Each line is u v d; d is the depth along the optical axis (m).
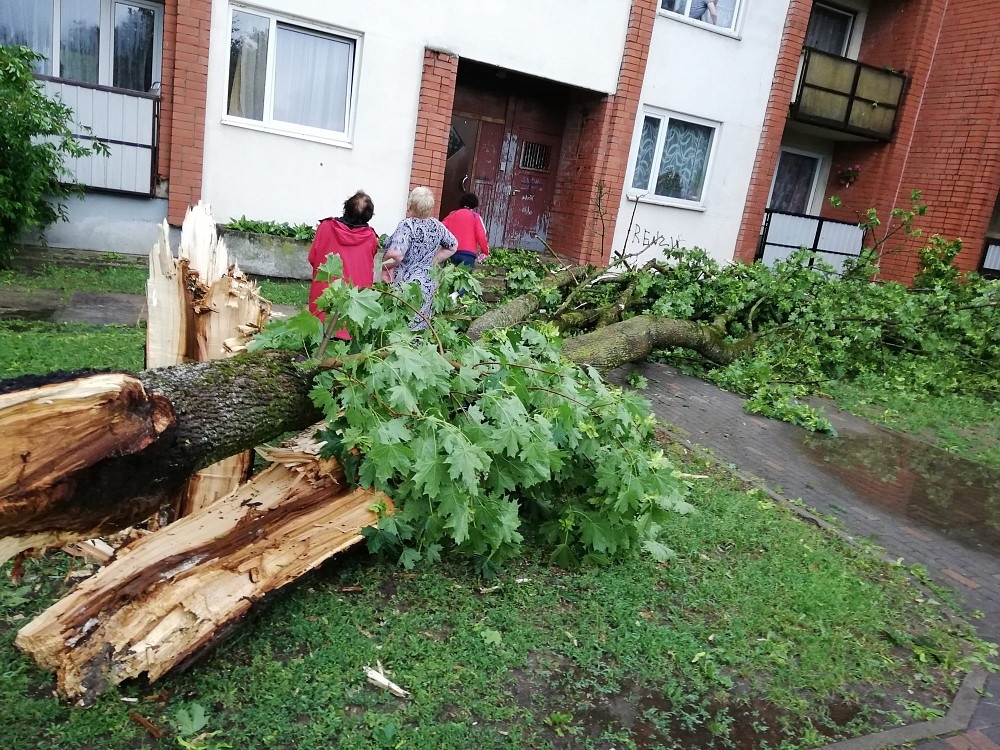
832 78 13.46
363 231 5.09
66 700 2.29
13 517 1.93
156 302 3.35
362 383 2.87
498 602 3.12
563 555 3.42
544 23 10.34
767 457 5.61
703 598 3.35
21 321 5.90
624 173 11.70
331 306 3.06
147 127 8.71
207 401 2.45
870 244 15.12
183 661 2.42
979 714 2.89
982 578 4.11
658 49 11.42
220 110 8.85
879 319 8.72
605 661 2.86
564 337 6.68
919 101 14.52
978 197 13.84
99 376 2.02
